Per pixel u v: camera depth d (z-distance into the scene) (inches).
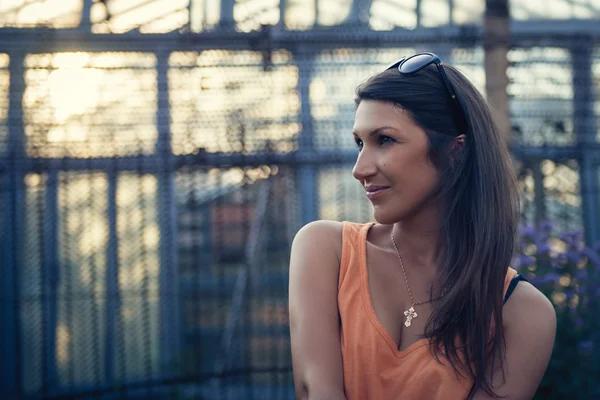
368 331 50.9
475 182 53.1
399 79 51.2
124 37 184.5
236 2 202.8
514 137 187.5
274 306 215.2
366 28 189.3
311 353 50.4
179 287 231.0
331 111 190.4
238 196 237.3
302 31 185.2
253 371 176.6
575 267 153.3
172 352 227.3
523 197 166.1
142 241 203.8
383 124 50.3
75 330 227.3
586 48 191.8
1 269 225.5
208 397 204.7
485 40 176.6
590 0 239.3
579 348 146.2
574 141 191.9
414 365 50.3
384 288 53.3
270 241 233.3
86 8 199.0
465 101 52.7
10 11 201.6
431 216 53.5
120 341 203.2
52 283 224.1
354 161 189.8
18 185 217.6
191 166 183.8
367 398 50.6
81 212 225.5
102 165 196.9
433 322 51.1
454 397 50.0
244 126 182.2
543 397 144.1
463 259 52.2
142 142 186.4
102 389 164.9
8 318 227.1
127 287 229.5
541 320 52.3
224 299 234.8
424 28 195.0
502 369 51.1
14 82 184.9
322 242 54.4
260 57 184.7
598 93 192.7
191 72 184.4
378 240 55.7
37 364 227.3
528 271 151.8
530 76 191.8
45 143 183.8
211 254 236.5
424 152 50.9
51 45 185.2
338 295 52.8
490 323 51.8
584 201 195.8
